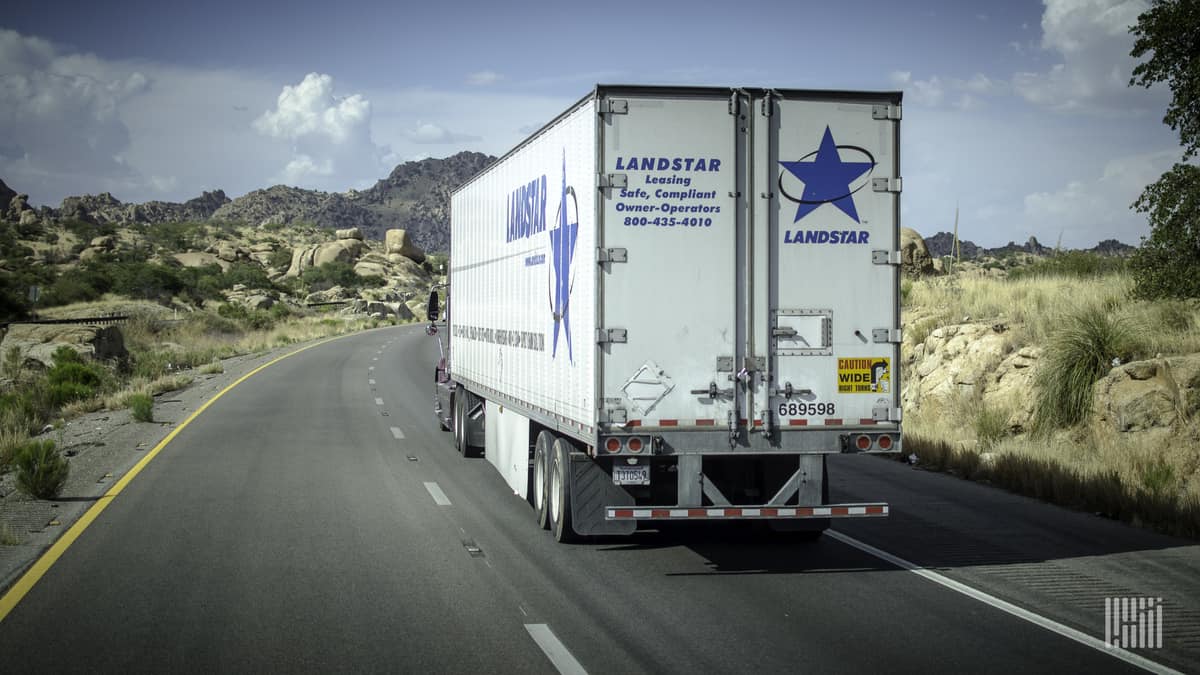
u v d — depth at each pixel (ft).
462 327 54.95
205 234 579.48
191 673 19.97
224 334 182.50
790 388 30.32
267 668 20.33
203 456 51.62
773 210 30.25
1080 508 40.65
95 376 86.22
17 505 38.45
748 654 21.79
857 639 23.03
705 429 29.89
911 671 20.72
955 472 49.85
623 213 29.58
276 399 81.76
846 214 30.58
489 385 46.83
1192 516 36.17
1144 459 43.55
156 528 34.45
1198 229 50.06
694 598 26.78
